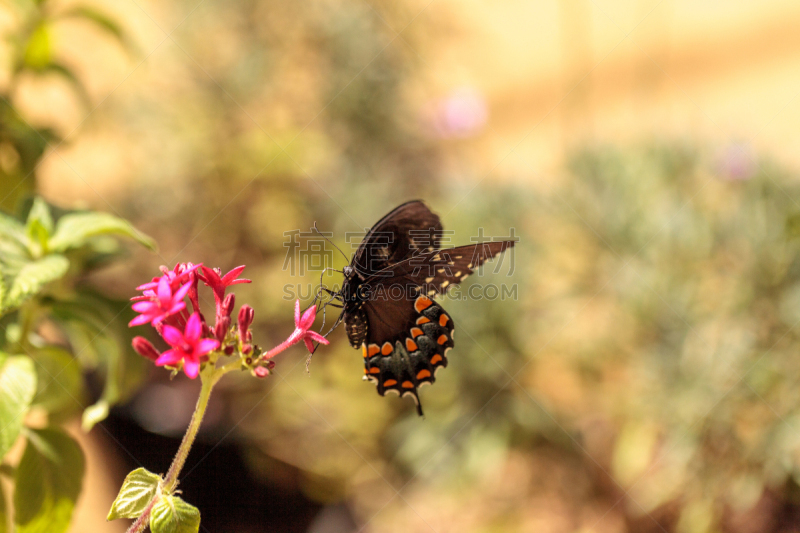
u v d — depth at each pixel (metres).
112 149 1.56
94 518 1.03
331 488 1.16
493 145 1.80
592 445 1.09
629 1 2.50
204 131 1.35
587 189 1.09
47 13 0.96
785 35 2.34
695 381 1.03
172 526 0.84
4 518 0.89
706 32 2.47
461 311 1.07
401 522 1.11
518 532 1.08
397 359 0.91
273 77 1.41
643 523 1.06
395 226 0.90
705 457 1.04
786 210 1.02
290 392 1.18
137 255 1.34
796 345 1.02
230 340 0.85
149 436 1.07
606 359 1.08
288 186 1.34
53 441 0.88
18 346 0.90
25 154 0.95
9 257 0.87
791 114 1.85
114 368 0.90
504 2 2.77
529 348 1.07
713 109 1.89
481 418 1.07
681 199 1.07
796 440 1.01
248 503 1.08
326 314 1.23
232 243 1.41
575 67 2.25
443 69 1.65
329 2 1.41
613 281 1.07
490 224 1.11
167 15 1.42
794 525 1.02
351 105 1.40
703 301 1.05
